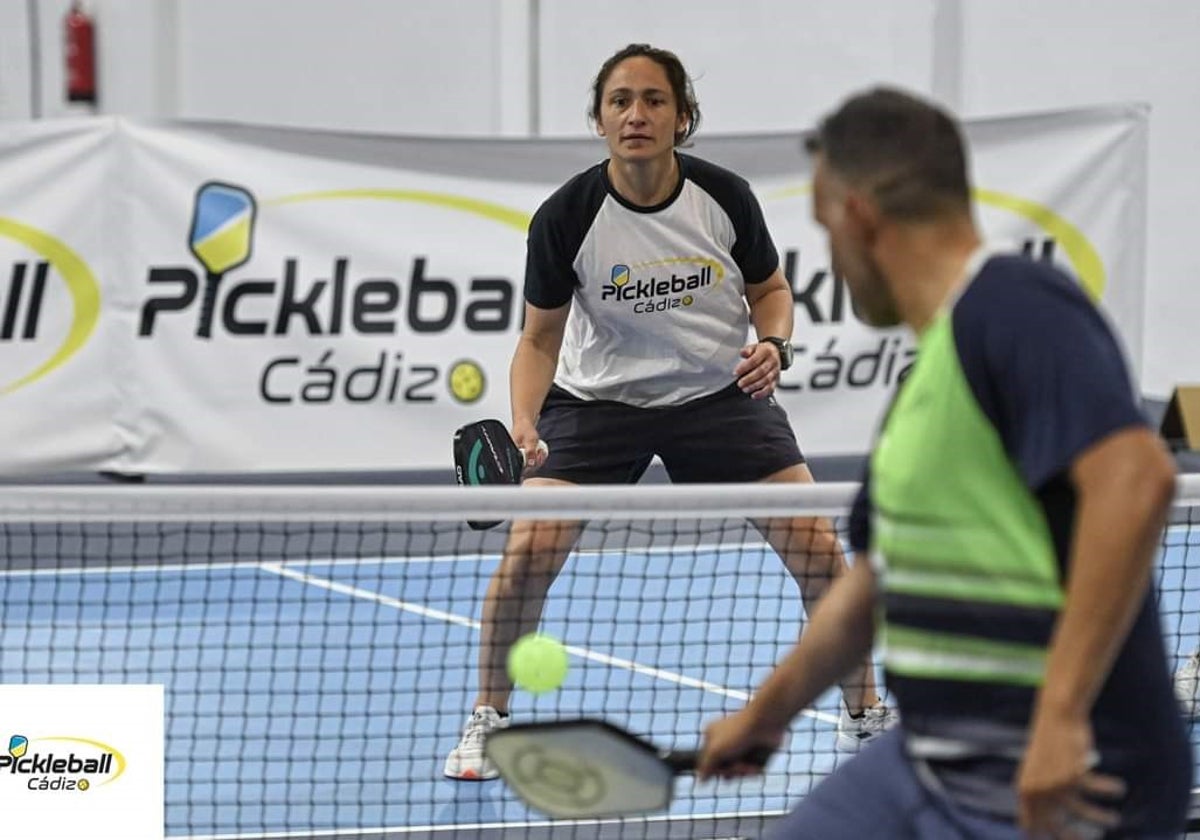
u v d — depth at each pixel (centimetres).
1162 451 545
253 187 2477
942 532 593
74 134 2441
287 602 1980
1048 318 554
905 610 612
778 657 1702
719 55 3116
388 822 1236
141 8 3027
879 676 1551
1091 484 540
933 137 598
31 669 1653
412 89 3098
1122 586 534
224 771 1353
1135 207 2602
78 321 2461
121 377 2472
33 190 2434
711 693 1571
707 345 1381
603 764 672
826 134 618
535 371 1381
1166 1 3027
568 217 1345
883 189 597
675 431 1392
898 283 607
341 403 2519
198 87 3059
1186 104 3033
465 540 2392
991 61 3111
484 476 1238
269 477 2562
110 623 1877
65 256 2448
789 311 1414
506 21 3086
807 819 674
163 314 2475
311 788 1297
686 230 1350
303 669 1435
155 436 2484
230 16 3052
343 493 1023
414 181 2506
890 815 650
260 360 2497
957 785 617
